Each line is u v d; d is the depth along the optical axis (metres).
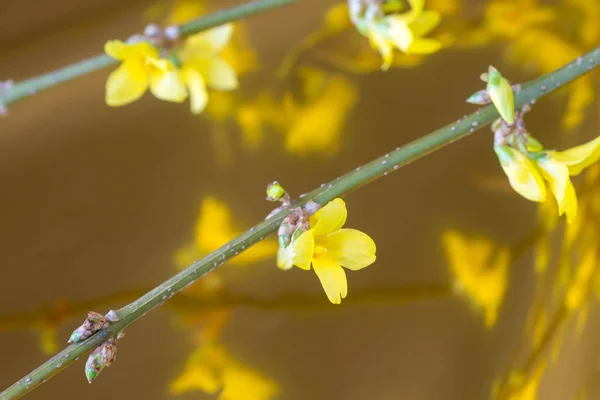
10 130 0.87
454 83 0.93
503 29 0.81
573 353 0.81
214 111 0.95
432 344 1.00
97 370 0.64
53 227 0.91
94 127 0.91
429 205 0.99
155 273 0.95
